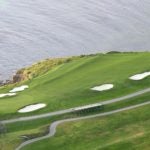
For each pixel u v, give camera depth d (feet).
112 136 277.64
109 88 360.28
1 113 339.77
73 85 382.42
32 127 315.99
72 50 590.14
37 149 274.98
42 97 368.48
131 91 350.84
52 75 426.51
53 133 293.02
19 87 417.69
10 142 284.41
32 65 505.66
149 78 369.50
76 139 281.13
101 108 322.96
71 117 316.60
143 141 261.44
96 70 409.49
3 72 530.68
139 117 302.66
